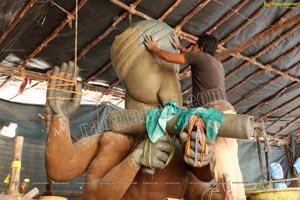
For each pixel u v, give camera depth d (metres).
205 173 4.03
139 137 4.07
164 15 6.43
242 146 10.43
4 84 7.34
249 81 8.73
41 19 5.80
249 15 6.89
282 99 9.60
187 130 3.58
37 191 3.17
